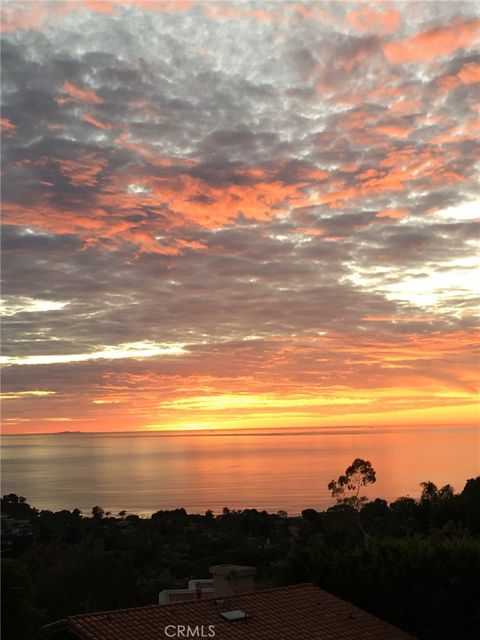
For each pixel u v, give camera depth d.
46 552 40.66
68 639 17.03
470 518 44.06
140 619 16.89
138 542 61.53
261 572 37.00
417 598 21.30
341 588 22.92
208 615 17.61
